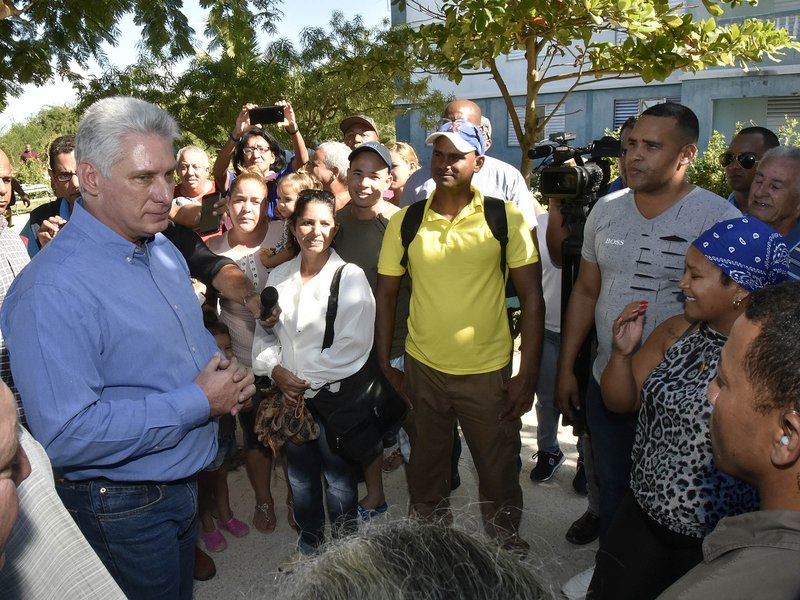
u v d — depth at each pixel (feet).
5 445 3.63
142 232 6.45
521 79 51.39
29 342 5.91
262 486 11.49
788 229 9.50
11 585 4.45
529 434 14.70
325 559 3.20
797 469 3.60
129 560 6.57
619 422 8.63
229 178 15.96
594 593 7.27
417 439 10.25
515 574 3.09
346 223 11.80
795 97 45.42
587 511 10.87
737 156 11.92
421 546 3.12
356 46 32.45
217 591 10.02
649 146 8.05
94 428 5.98
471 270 9.41
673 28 15.75
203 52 31.60
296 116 32.27
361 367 9.67
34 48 23.17
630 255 8.50
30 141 91.40
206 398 6.56
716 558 3.74
